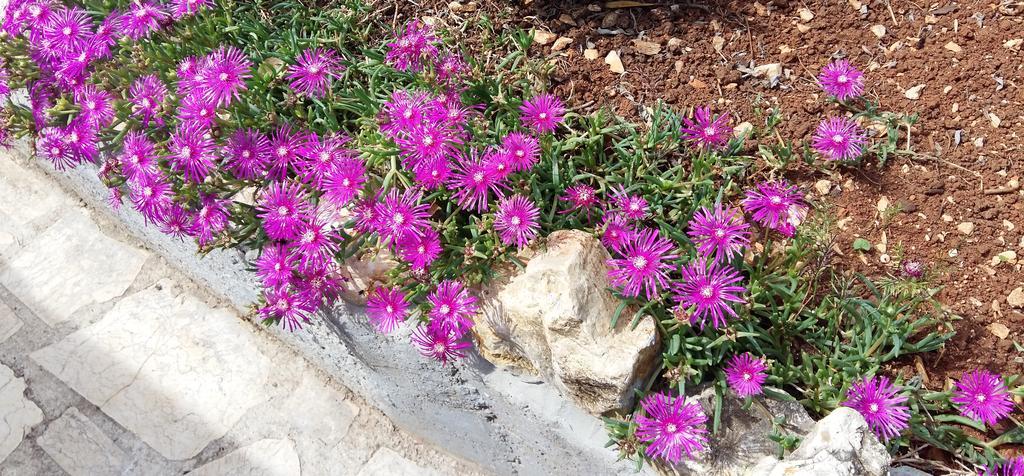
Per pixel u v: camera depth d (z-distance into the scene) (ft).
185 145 2.01
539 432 2.03
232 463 2.31
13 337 2.58
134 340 2.55
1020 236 1.91
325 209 1.96
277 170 2.07
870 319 1.82
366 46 2.32
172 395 2.44
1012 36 2.16
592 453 1.93
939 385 1.81
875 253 1.93
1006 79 2.10
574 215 1.95
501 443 2.19
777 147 2.03
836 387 1.78
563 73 2.22
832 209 1.99
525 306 1.80
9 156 2.99
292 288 2.00
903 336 1.77
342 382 2.45
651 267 1.73
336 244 1.93
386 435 2.37
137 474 2.30
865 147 2.02
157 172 2.08
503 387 2.04
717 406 1.74
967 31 2.19
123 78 2.20
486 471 2.30
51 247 2.78
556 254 1.82
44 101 2.39
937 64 2.15
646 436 1.72
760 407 1.77
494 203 1.92
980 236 1.92
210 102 2.00
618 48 2.26
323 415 2.40
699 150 2.04
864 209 1.99
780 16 2.30
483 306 1.91
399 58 2.04
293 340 2.47
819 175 2.05
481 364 2.05
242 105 2.09
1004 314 1.84
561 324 1.75
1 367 2.51
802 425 1.75
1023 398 1.78
